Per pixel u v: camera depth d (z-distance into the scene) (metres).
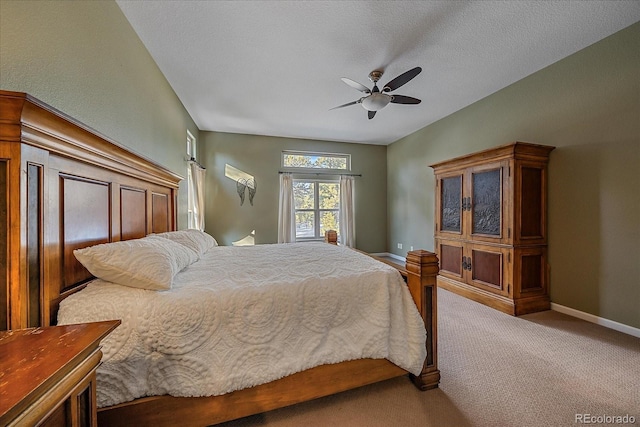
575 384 1.62
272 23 2.13
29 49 1.18
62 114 1.04
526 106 3.07
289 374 1.29
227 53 2.54
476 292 3.14
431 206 4.71
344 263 1.82
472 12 2.03
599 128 2.45
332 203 5.83
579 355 1.94
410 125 4.75
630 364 1.83
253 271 1.64
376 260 1.95
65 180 1.18
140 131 2.32
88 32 1.59
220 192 5.05
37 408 0.51
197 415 1.20
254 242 5.24
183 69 2.82
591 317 2.52
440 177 3.82
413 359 1.48
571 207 2.67
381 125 4.74
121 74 1.98
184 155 3.81
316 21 2.11
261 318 1.26
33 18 1.20
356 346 1.42
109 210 1.57
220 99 3.59
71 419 0.61
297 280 1.44
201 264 1.86
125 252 1.28
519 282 2.75
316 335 1.37
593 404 1.46
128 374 1.10
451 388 1.59
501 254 2.87
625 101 2.29
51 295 1.09
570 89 2.66
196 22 2.12
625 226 2.30
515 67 2.86
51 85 1.30
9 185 0.91
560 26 2.22
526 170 2.79
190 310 1.17
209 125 4.69
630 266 2.27
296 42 2.38
